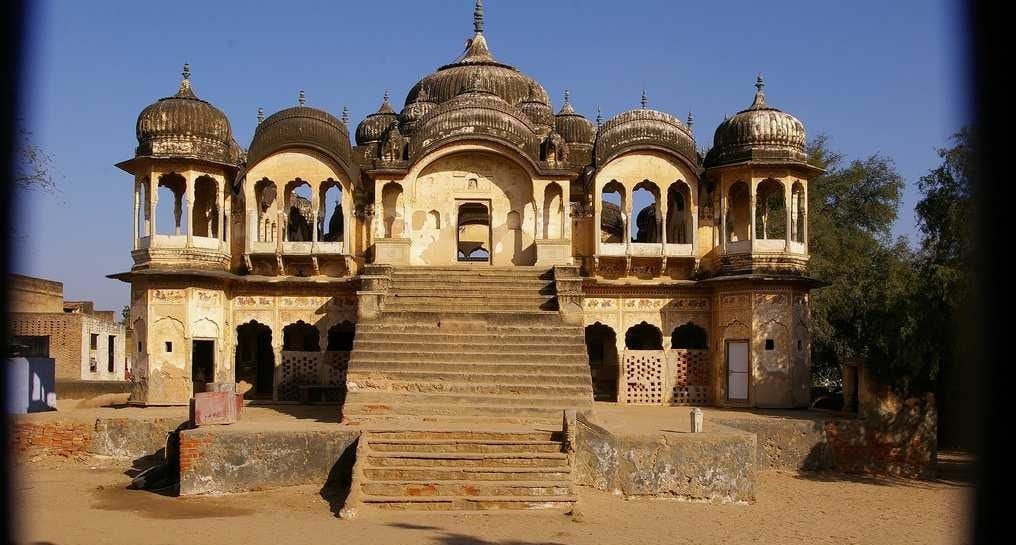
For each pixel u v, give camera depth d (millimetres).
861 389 18453
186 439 14148
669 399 22062
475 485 13031
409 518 12258
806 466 17766
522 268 21172
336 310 22469
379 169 22281
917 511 14344
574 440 14023
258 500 13680
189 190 21234
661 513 13328
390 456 13703
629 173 22500
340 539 10969
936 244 18250
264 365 25609
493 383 16672
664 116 22875
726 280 21031
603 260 22422
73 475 16266
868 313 19297
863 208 31297
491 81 27953
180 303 20766
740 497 14422
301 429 14727
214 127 21641
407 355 17328
